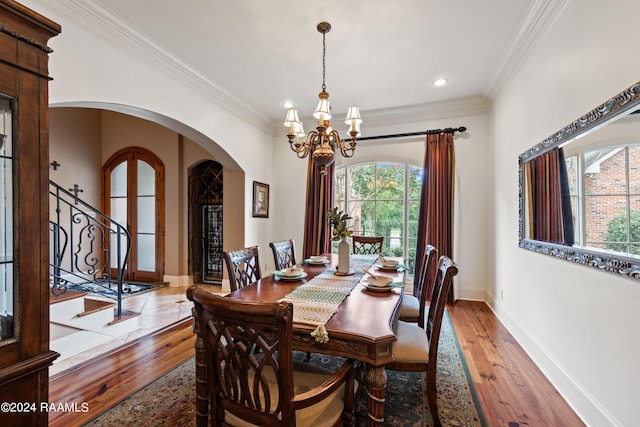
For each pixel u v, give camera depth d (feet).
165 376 7.25
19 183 3.39
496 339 9.36
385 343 4.02
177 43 8.75
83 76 7.31
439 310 5.43
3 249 3.40
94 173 17.58
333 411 4.04
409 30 8.10
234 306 3.34
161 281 16.79
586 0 5.74
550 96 7.17
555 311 6.89
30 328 3.50
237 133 13.74
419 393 6.65
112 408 6.04
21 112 3.39
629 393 4.62
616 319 4.91
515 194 9.53
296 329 4.45
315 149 8.73
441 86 11.64
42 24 3.54
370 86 11.66
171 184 16.63
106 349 8.73
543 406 6.16
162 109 9.56
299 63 9.91
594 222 5.38
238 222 14.55
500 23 7.75
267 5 7.14
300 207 16.60
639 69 4.42
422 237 13.60
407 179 14.73
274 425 3.54
